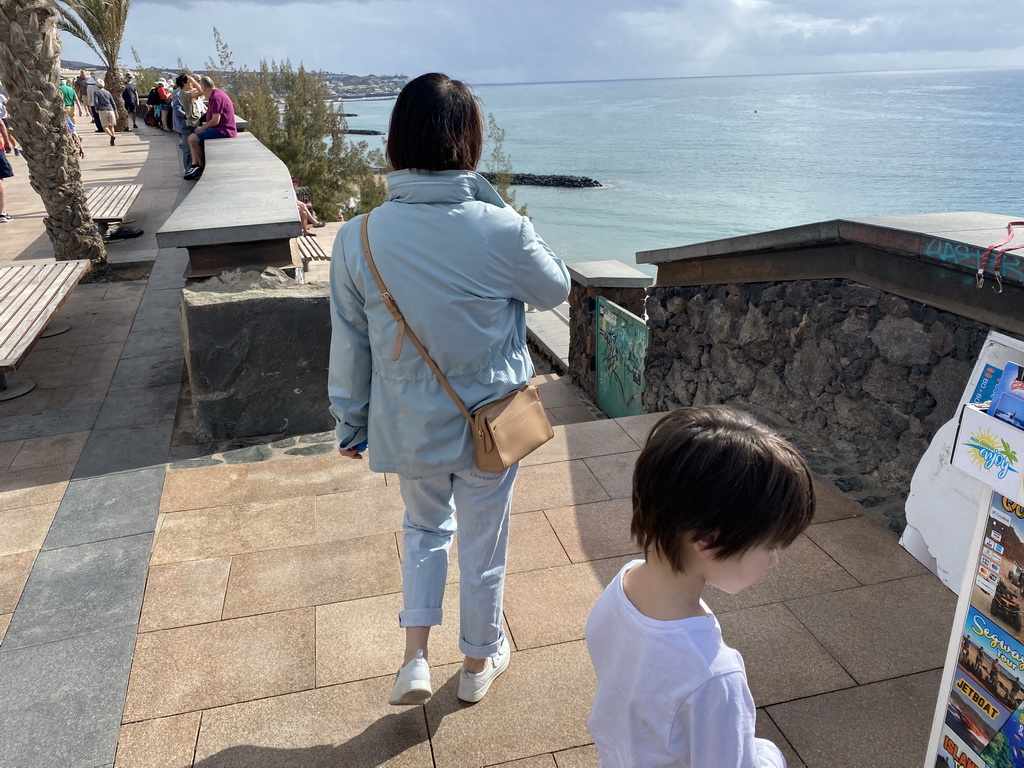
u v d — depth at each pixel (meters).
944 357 2.75
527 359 1.91
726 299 4.18
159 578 2.88
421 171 1.71
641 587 1.13
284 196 5.77
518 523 3.16
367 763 2.00
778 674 2.23
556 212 56.25
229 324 4.03
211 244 4.77
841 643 2.35
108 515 3.37
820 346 3.45
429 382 1.78
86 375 5.28
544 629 2.49
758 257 3.75
